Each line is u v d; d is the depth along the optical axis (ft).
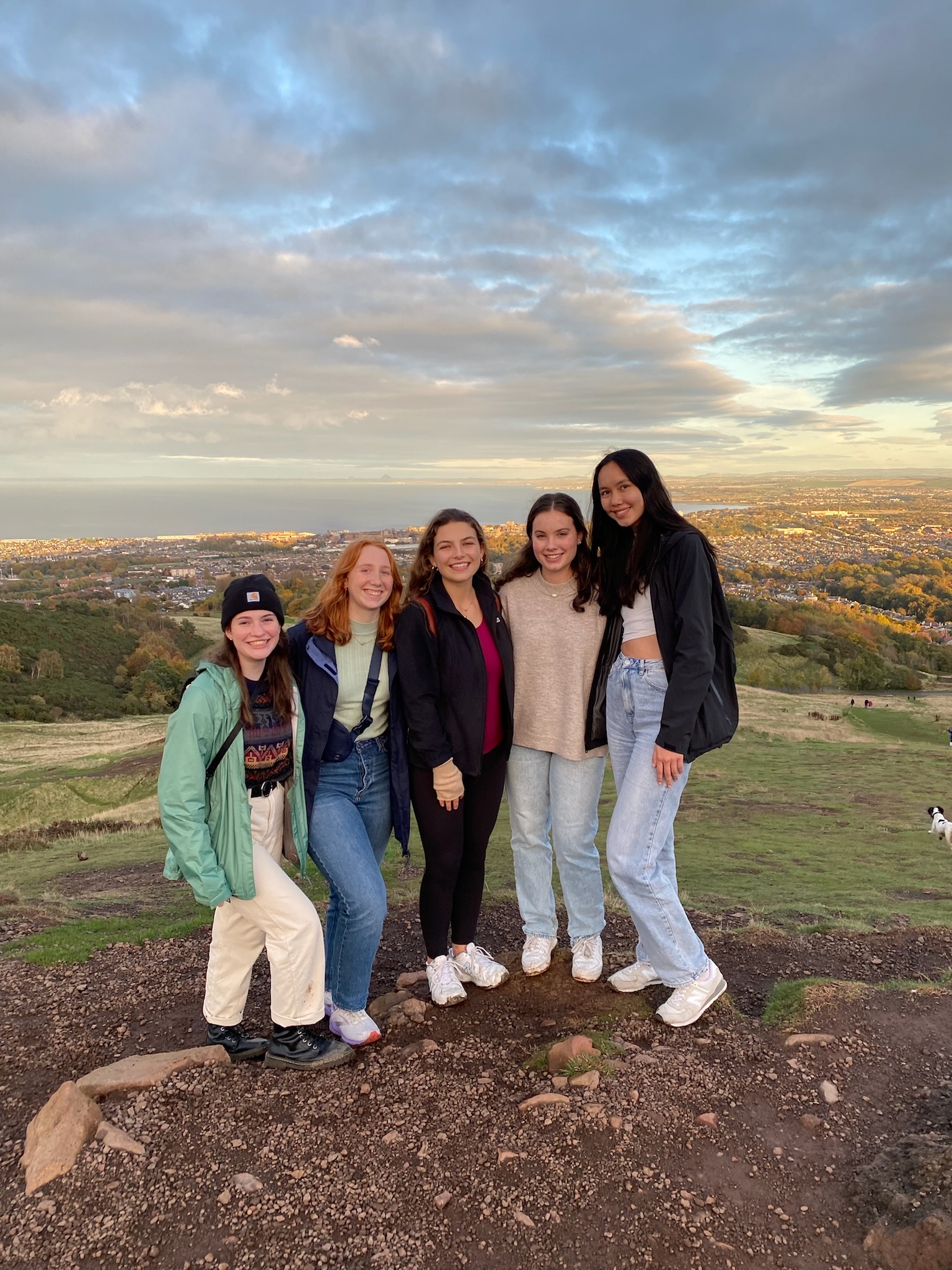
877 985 10.46
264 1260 5.92
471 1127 7.39
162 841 36.09
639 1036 9.14
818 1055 8.59
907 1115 7.62
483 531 9.22
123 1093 7.92
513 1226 6.24
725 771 69.72
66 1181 6.68
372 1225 6.24
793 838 40.09
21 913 17.22
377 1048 9.11
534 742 10.00
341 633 8.86
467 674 9.26
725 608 9.09
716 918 17.85
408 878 24.20
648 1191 6.56
